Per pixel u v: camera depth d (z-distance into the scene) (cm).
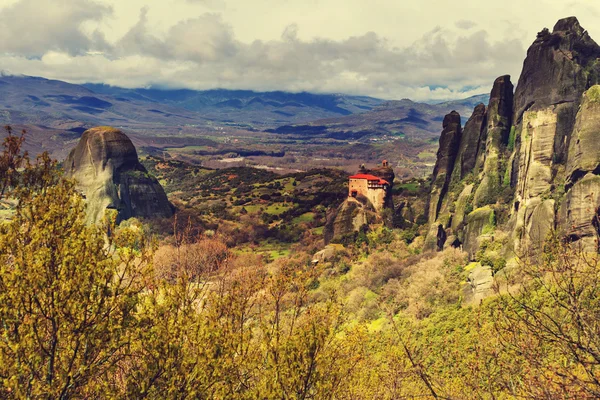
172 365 1698
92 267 1616
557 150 13125
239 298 2050
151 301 1748
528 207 12419
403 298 10956
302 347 1970
